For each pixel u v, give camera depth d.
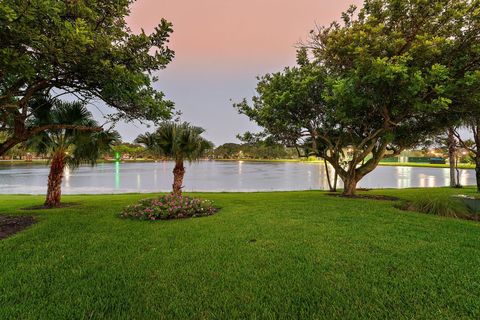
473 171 49.28
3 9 2.69
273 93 11.02
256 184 26.58
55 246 3.96
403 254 3.57
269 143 13.53
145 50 5.00
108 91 5.31
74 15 4.04
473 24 7.03
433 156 90.12
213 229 5.03
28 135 5.41
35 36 3.29
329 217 6.11
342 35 8.26
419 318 2.13
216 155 108.81
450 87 6.80
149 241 4.25
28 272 3.02
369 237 4.40
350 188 11.40
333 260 3.37
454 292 2.54
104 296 2.50
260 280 2.82
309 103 10.77
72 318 2.14
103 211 7.05
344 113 8.47
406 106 8.20
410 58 6.45
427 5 7.22
